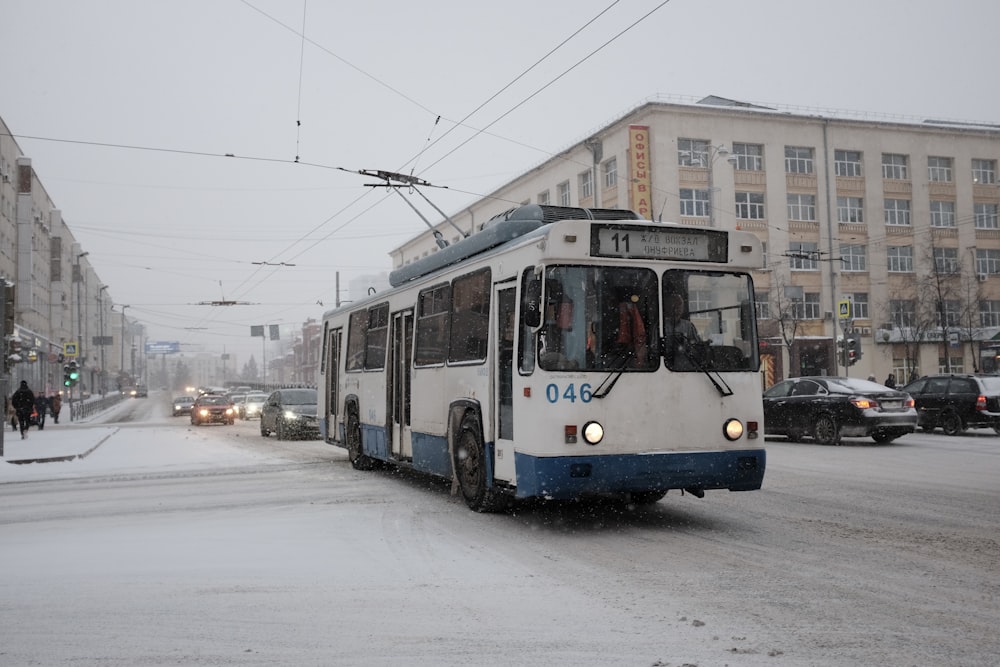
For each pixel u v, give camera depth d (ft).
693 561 22.15
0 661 14.97
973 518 28.12
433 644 15.55
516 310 27.32
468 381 31.55
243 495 37.63
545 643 15.44
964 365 161.99
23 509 34.99
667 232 26.89
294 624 16.99
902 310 154.30
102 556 24.06
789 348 141.38
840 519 28.27
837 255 152.97
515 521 29.12
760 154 147.74
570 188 159.53
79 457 60.13
